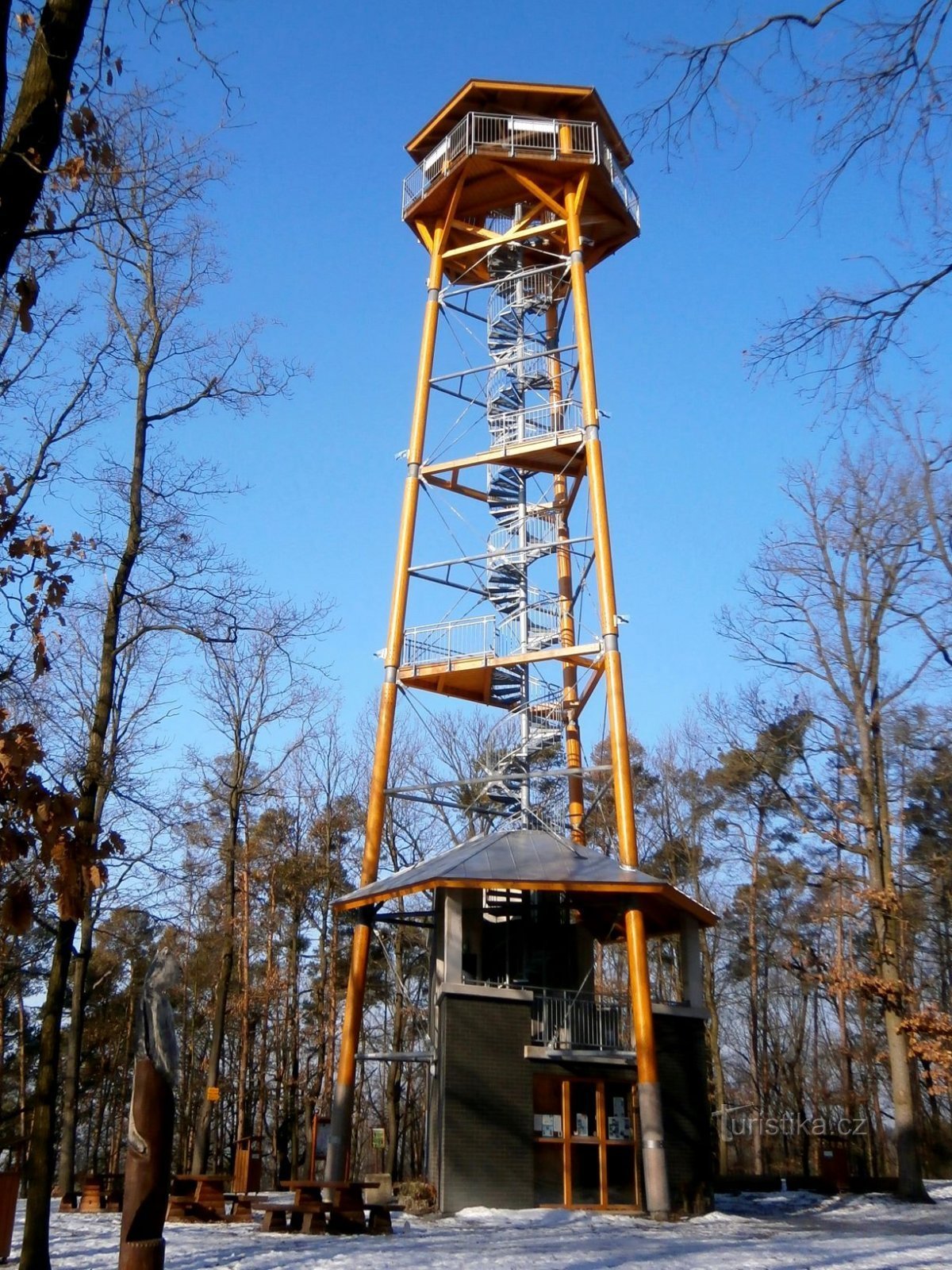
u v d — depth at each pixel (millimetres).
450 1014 24781
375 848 28500
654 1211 24203
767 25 8039
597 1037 26797
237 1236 18938
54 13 7117
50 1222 19906
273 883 44969
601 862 27547
